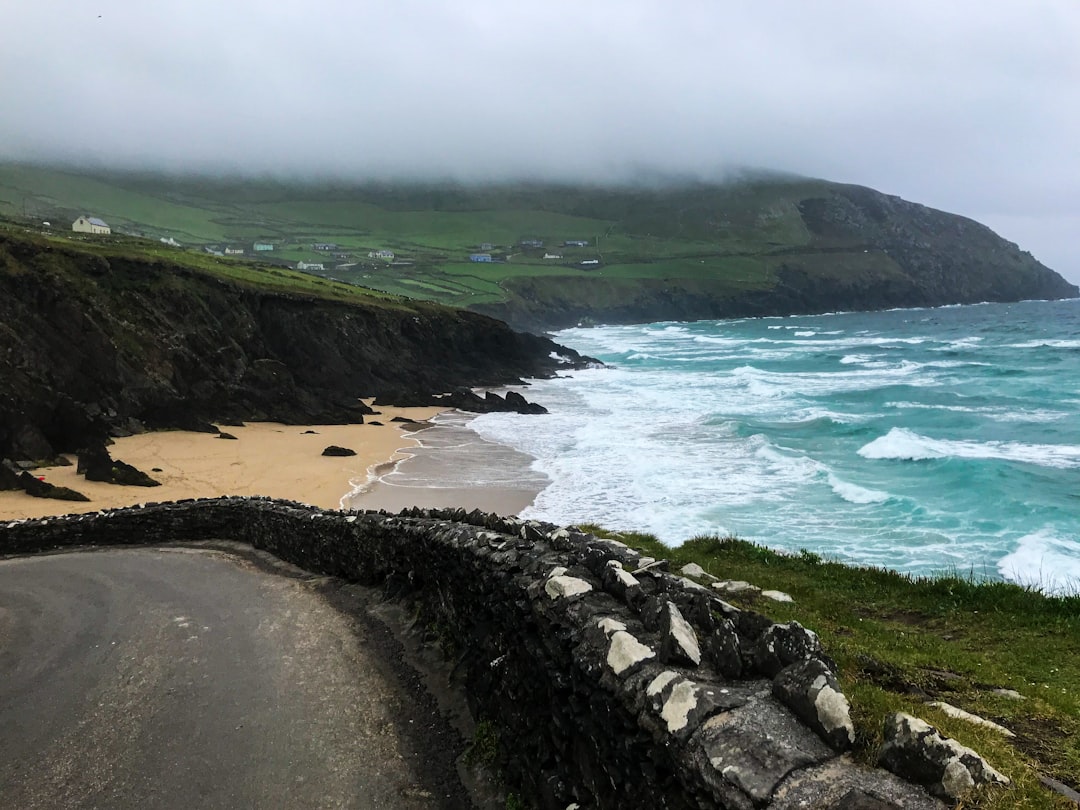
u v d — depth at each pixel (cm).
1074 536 2141
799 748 389
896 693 568
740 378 7131
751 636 516
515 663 716
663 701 445
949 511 2448
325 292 7425
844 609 1027
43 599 1488
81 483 3297
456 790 708
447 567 1010
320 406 5600
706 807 384
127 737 835
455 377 7294
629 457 3550
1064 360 7700
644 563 722
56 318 4612
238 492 3203
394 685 941
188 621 1274
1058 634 866
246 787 724
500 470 3484
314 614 1270
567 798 567
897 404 5156
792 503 2595
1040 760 466
